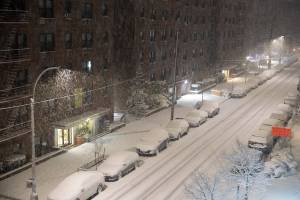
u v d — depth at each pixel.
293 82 93.94
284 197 31.77
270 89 84.00
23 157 36.31
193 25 74.38
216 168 37.84
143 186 33.47
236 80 91.81
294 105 65.50
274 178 35.59
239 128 53.12
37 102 35.38
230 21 93.56
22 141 37.12
